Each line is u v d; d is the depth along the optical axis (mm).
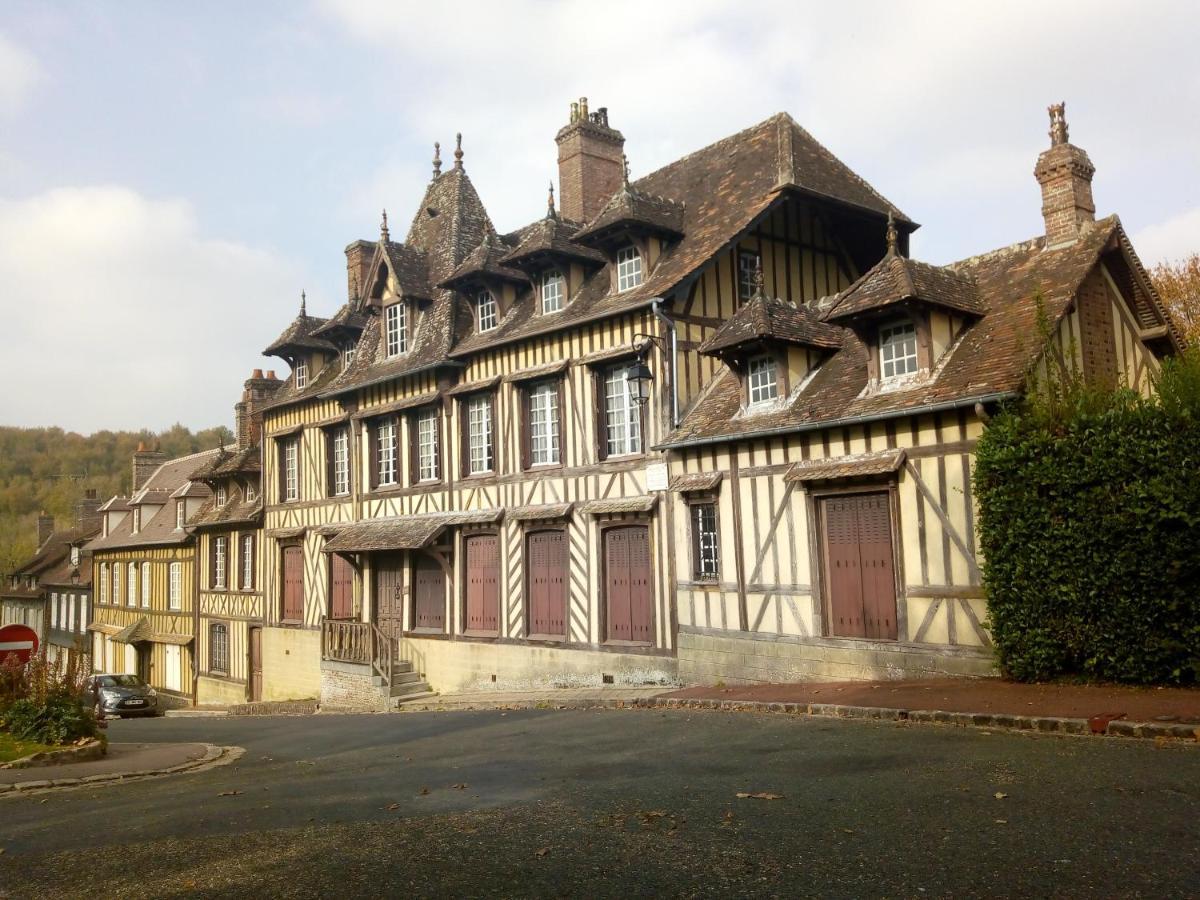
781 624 12320
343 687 18953
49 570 42656
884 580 11258
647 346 14398
